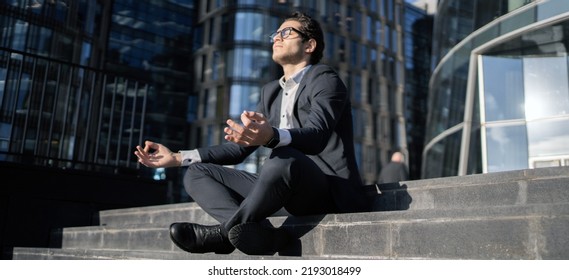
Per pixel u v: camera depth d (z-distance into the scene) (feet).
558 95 29.40
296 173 5.74
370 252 5.46
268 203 5.82
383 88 148.36
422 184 7.19
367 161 139.44
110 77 15.96
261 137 5.41
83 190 13.66
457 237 4.75
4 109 14.28
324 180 6.20
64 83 33.76
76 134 14.80
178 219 10.27
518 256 4.27
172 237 5.97
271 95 7.31
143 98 16.15
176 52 126.72
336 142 6.61
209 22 127.24
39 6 66.13
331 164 6.50
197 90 124.77
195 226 6.04
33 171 13.03
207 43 125.39
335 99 6.34
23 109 31.17
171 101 122.83
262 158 98.22
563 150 28.22
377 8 153.48
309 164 5.90
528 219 4.27
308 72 6.77
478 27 35.45
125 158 15.62
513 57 32.45
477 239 4.59
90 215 13.67
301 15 7.28
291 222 6.44
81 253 8.25
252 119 5.40
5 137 14.61
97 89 16.60
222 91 119.55
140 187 14.69
